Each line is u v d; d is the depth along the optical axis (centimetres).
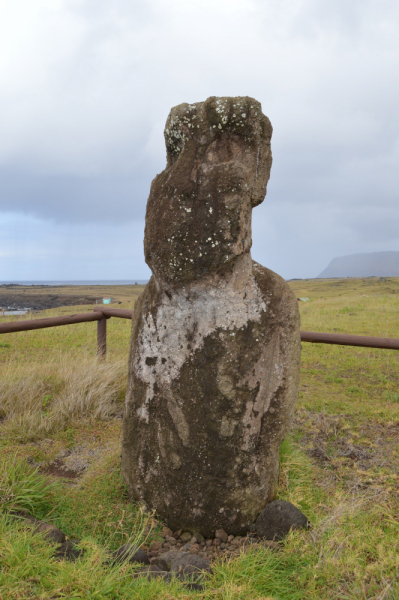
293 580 212
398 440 404
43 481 276
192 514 278
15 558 196
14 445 362
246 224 279
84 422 420
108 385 495
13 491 260
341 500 280
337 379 683
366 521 250
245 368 276
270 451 275
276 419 275
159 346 297
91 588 186
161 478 287
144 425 298
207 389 280
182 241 280
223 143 288
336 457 367
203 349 283
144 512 288
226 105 282
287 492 296
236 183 271
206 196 276
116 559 222
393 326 1181
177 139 302
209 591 196
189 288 285
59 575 190
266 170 291
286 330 275
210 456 277
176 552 238
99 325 611
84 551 227
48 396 464
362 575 198
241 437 275
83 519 268
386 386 650
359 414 484
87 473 326
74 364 550
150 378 299
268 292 279
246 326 279
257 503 274
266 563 217
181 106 296
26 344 809
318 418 441
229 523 275
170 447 286
